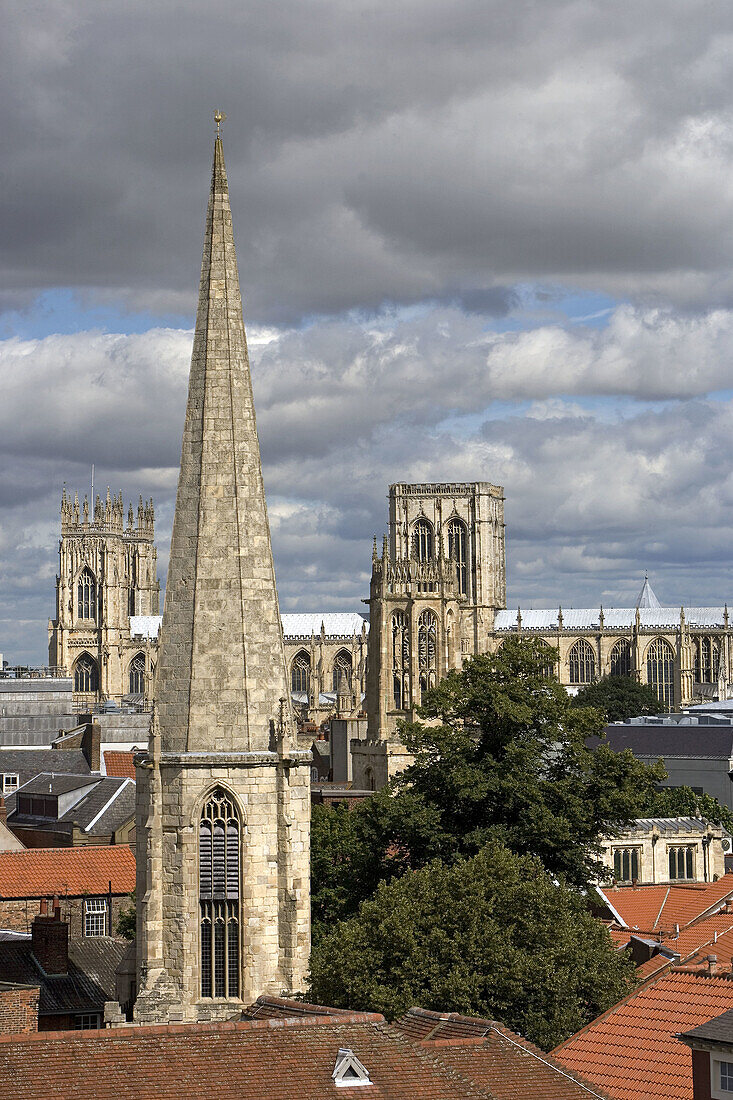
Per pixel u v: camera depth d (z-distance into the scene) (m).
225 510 98.00
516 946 105.62
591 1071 88.00
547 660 144.62
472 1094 69.00
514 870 111.69
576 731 138.62
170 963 94.62
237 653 96.50
